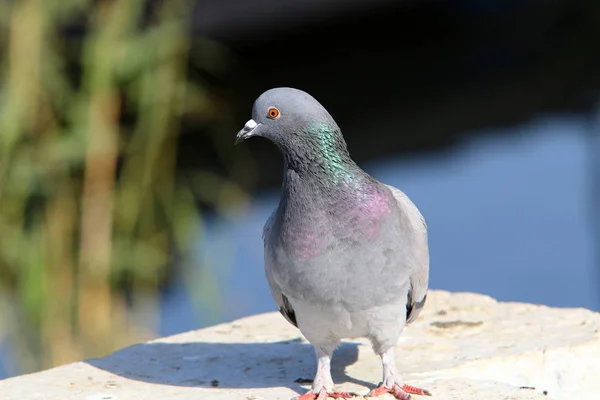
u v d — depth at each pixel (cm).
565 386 793
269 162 2022
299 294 663
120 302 1392
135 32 1487
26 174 1328
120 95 1402
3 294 1357
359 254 646
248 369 789
